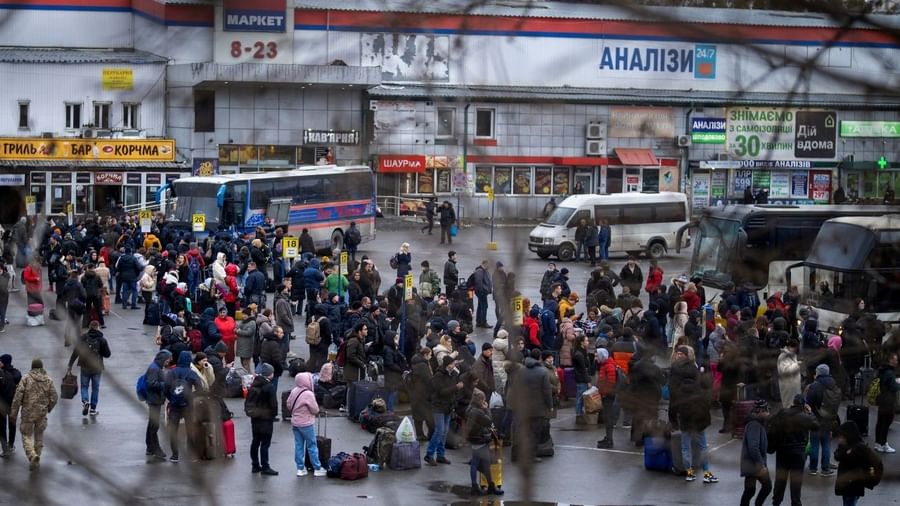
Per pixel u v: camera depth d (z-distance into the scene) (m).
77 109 44.06
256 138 53.16
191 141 51.72
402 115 54.59
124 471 16.20
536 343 24.89
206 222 45.84
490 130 57.25
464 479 19.14
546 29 30.72
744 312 25.69
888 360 20.98
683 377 16.56
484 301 33.16
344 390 24.00
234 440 20.11
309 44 41.75
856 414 21.33
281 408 23.72
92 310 31.14
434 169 57.12
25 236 31.03
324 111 54.25
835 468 20.16
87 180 49.31
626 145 59.12
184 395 17.17
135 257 35.09
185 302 30.98
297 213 47.59
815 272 29.05
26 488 12.09
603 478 18.78
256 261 36.78
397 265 36.19
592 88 57.41
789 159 60.53
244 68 45.75
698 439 18.67
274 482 18.81
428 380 20.97
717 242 35.41
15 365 25.11
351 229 44.72
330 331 26.23
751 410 17.75
